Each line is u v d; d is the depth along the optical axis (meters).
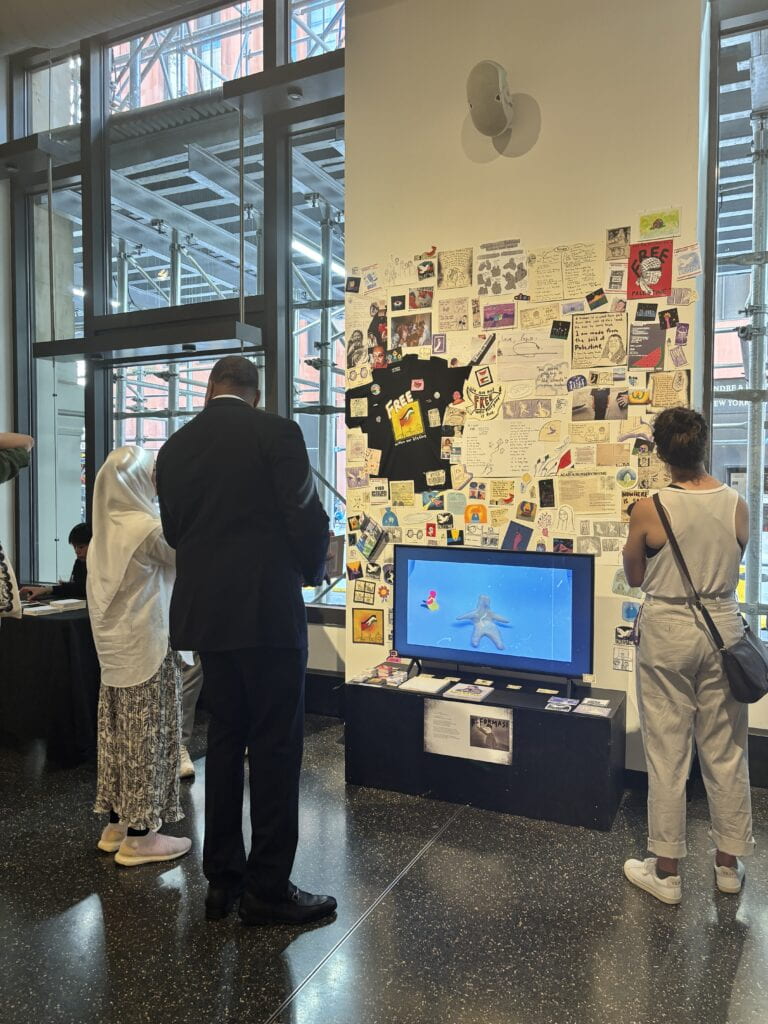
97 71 4.57
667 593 2.14
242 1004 1.70
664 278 2.79
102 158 4.63
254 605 1.88
